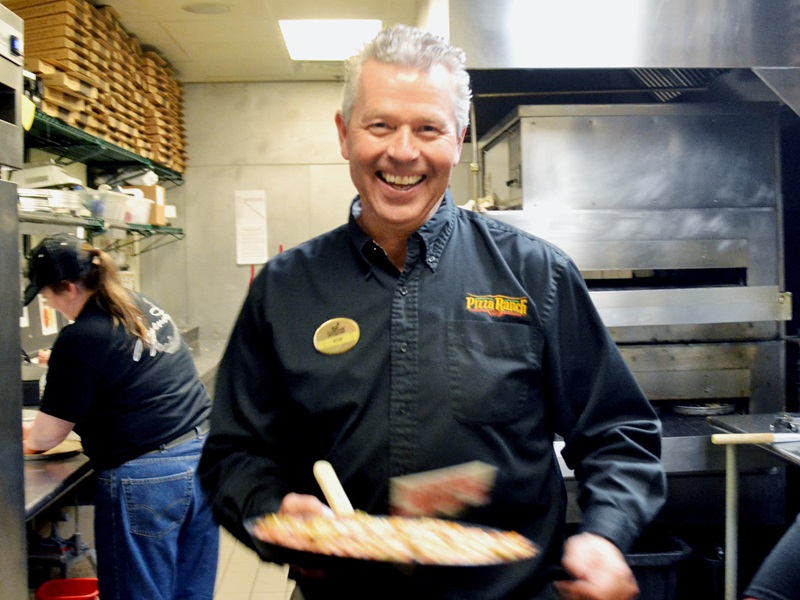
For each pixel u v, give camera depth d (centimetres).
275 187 533
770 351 256
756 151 254
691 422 253
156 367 221
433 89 107
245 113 530
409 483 103
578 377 118
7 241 154
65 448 231
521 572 106
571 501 244
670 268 253
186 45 448
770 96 264
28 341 350
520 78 298
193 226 532
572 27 234
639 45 236
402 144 106
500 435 110
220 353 464
